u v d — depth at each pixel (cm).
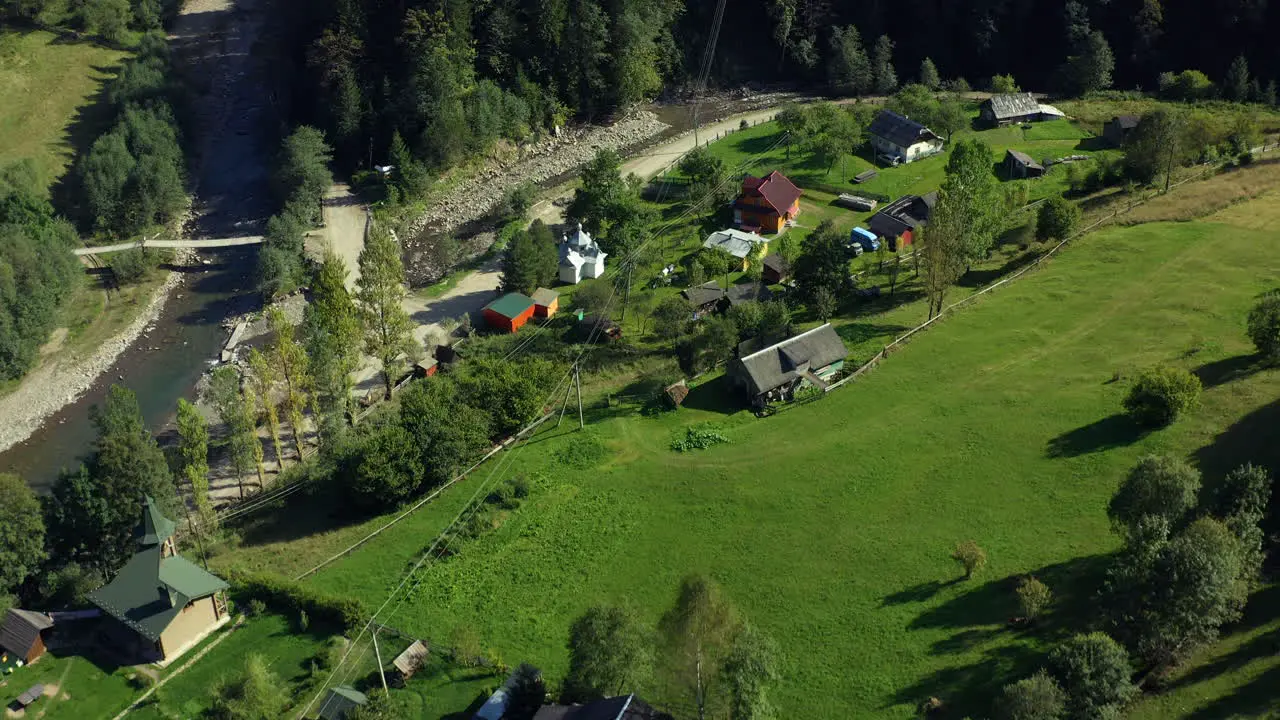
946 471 9369
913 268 13512
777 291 13288
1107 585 7119
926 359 11088
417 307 13938
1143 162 14275
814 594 8238
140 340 13888
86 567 9306
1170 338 10619
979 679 7112
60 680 8150
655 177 16925
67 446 12019
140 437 9644
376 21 18075
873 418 10288
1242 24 19400
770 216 14800
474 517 9562
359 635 8300
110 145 16200
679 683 6938
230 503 10525
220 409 10506
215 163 17700
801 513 9150
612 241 14375
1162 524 7212
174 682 8069
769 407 10756
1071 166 15775
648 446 10362
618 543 9100
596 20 18988
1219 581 6494
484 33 18675
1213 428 9038
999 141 17250
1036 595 7375
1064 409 9850
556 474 10081
